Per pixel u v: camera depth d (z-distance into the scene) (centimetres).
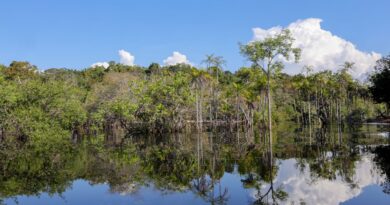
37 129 4353
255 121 7781
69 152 3406
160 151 3428
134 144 4275
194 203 1447
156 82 6362
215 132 6322
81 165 2559
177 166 2459
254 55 4906
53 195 1667
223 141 4381
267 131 6150
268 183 1775
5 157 3008
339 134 4828
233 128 7344
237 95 7500
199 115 6838
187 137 5256
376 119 8881
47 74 8881
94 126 6525
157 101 6253
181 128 6469
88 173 2231
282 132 5769
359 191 1534
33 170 2355
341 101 10150
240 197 1514
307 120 9362
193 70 6719
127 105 6047
